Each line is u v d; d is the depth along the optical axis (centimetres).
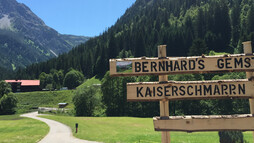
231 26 16150
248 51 868
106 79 7338
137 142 1995
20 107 9631
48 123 4075
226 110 5506
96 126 3506
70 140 2411
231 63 868
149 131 2861
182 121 849
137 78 7288
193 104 5881
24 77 19250
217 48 14038
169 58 883
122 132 2795
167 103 873
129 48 18988
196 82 870
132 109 6812
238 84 856
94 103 7056
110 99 7175
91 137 2505
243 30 13712
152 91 875
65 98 11000
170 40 14738
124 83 7131
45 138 2583
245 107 5322
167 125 852
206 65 873
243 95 850
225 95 855
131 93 881
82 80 16588
